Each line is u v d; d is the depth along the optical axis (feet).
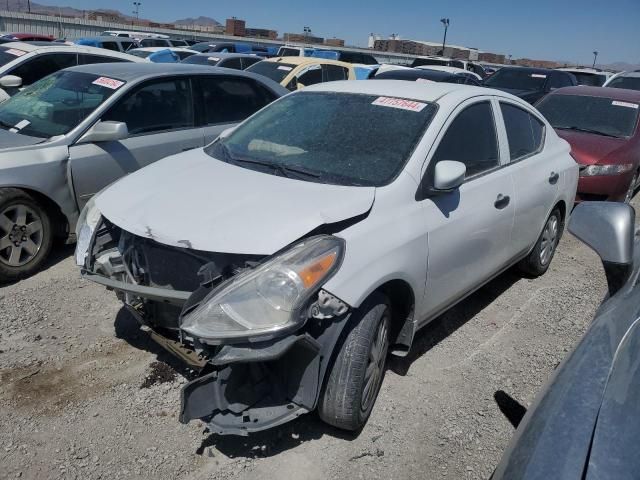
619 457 4.98
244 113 20.67
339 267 8.76
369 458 9.47
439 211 10.94
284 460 9.30
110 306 13.78
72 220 16.07
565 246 21.07
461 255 11.69
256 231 8.92
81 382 10.85
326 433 9.98
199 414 8.37
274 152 11.84
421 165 10.82
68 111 17.01
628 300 7.41
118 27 132.98
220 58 48.24
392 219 9.97
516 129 14.66
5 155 14.76
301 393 8.68
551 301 15.90
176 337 9.92
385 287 10.04
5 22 116.67
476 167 12.55
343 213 9.38
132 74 18.20
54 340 12.19
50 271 15.65
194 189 10.44
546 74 48.39
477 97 13.07
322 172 10.86
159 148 17.80
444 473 9.29
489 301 15.69
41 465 8.88
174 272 9.39
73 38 126.11
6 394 10.39
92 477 8.71
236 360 7.97
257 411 8.64
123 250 10.21
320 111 12.80
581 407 5.69
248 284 8.36
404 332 10.90
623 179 22.97
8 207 14.64
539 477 5.06
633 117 25.52
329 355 8.74
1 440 9.32
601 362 6.30
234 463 9.17
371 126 11.80
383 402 10.90
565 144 17.43
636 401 5.49
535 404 6.39
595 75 59.00
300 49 71.26
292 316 8.13
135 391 10.68
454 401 11.11
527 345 13.43
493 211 12.64
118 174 16.81
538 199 14.89
